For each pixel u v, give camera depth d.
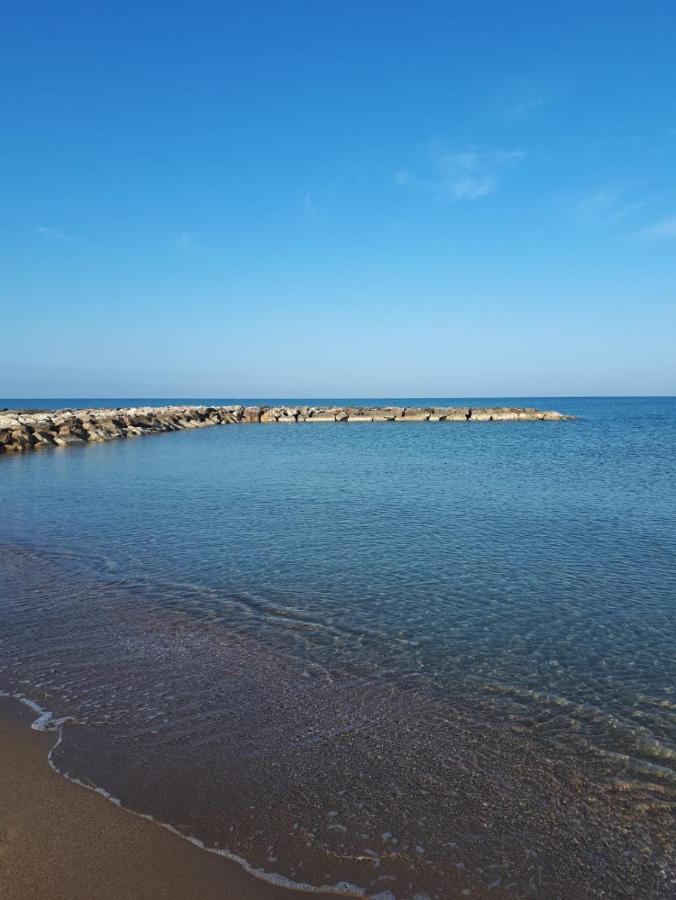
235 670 7.27
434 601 9.80
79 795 4.83
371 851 4.30
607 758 5.51
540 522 15.89
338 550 13.00
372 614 9.22
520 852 4.34
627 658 7.70
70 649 7.88
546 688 6.89
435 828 4.56
